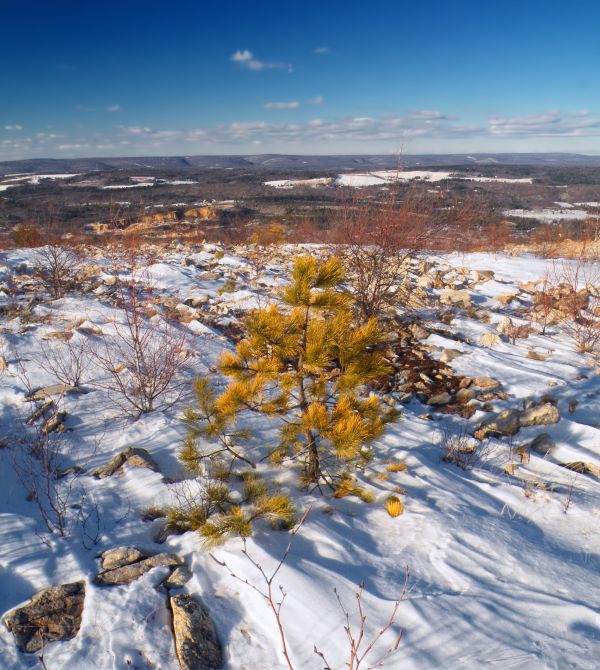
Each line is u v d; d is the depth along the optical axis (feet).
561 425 14.53
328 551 9.25
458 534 9.76
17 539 9.59
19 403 14.73
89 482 11.56
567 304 25.48
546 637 7.20
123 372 16.74
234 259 35.70
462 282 31.99
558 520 10.61
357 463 12.05
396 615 7.68
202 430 11.47
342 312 10.75
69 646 7.48
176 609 7.91
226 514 9.99
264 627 7.73
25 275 29.07
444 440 14.05
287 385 10.85
